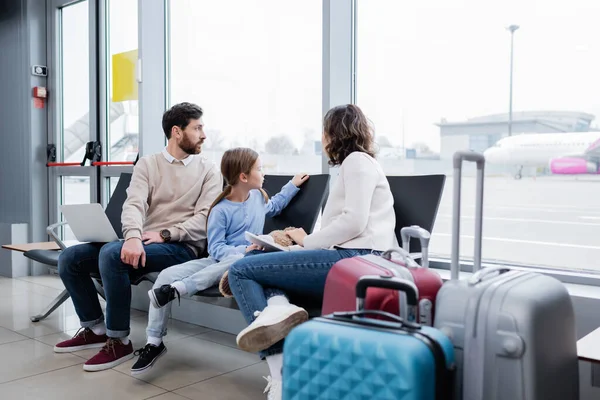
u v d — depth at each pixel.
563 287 1.41
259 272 1.92
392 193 2.28
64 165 4.63
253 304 1.91
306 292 1.95
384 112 2.82
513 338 1.23
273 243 2.08
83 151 4.59
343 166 1.95
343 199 1.96
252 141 3.35
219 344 2.87
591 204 2.17
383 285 1.35
